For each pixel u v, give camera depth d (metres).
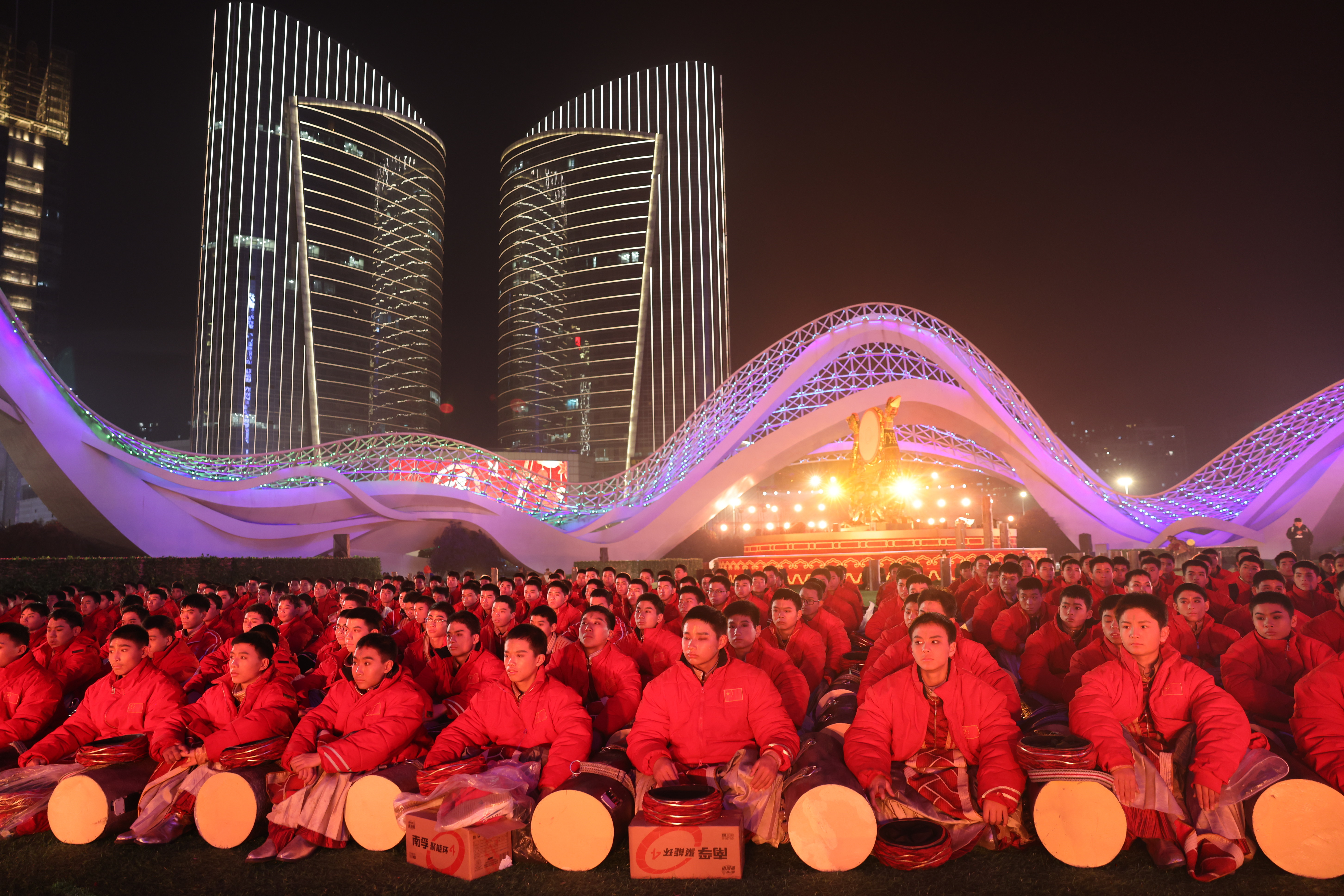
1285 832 4.95
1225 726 5.12
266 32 117.25
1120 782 5.10
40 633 9.88
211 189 109.88
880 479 42.25
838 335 49.66
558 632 9.09
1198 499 51.72
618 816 5.54
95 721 6.89
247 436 103.44
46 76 116.12
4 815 6.25
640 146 142.38
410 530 45.78
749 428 49.44
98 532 33.81
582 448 134.12
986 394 50.25
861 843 5.22
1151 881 4.90
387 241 124.19
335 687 6.58
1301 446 48.38
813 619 9.44
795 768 5.74
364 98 131.75
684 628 5.88
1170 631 7.84
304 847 5.84
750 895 4.91
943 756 5.55
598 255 139.88
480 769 5.77
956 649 6.14
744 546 44.12
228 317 105.44
